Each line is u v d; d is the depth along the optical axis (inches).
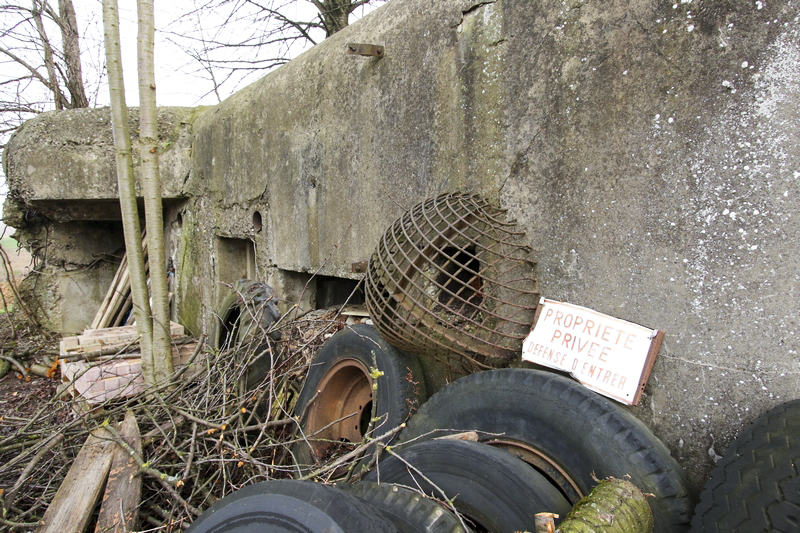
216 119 227.1
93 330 209.5
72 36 381.7
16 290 279.1
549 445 72.8
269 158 187.6
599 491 60.4
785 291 65.5
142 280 158.1
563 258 90.6
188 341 190.9
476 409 82.3
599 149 85.4
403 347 100.3
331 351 124.7
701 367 72.7
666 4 76.7
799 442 55.1
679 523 62.2
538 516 53.4
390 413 101.7
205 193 241.9
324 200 158.1
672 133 76.2
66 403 133.6
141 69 151.9
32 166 228.8
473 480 69.1
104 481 102.2
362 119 140.2
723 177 71.0
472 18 107.1
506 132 100.7
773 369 66.2
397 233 100.3
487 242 100.4
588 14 86.7
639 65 80.0
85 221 286.8
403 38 125.0
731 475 59.0
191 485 111.3
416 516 61.3
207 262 243.0
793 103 64.9
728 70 70.5
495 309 90.2
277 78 181.9
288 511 58.3
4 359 238.7
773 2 66.4
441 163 115.9
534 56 95.3
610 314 83.3
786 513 51.2
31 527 92.0
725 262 70.7
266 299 152.9
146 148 154.6
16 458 110.1
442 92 114.9
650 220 78.7
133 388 161.6
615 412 69.2
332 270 156.3
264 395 132.0
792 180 65.0
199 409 122.9
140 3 149.9
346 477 94.4
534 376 77.4
